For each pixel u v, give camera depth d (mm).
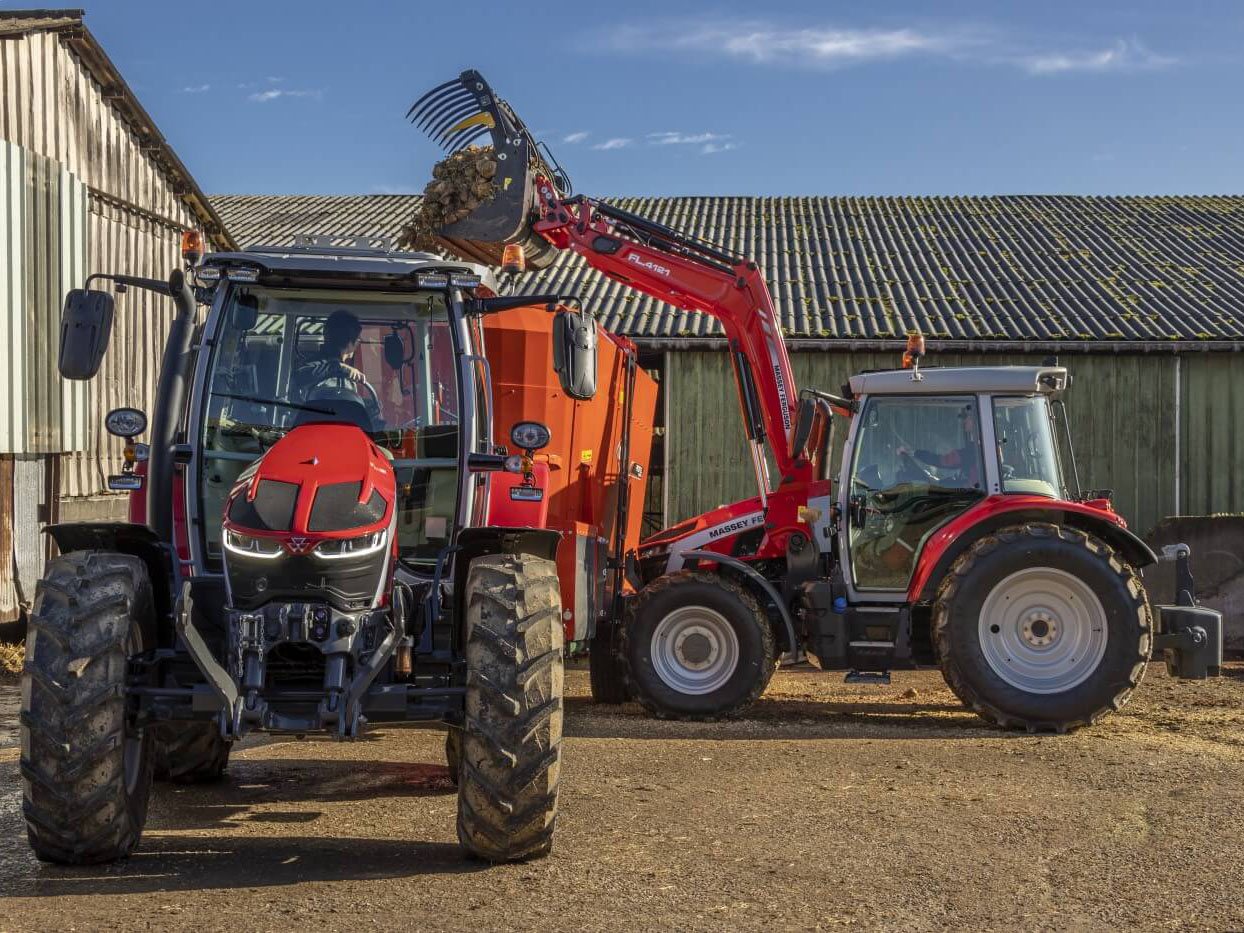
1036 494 8703
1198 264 18797
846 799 5957
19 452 10969
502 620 4609
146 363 14008
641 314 16359
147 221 14086
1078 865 4762
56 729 4395
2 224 10680
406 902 4211
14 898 4211
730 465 15641
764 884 4484
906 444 8859
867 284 18031
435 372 5492
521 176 9703
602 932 3936
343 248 5609
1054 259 19359
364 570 4656
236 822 5457
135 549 5051
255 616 4551
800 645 9062
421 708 4688
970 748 7469
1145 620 8117
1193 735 7930
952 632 8234
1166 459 15414
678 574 8836
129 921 3965
